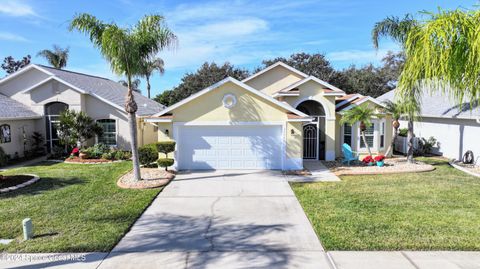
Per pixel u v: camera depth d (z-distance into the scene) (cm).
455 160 1773
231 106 1509
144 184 1223
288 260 629
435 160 1791
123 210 935
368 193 1103
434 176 1380
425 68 449
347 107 1802
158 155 1534
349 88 4281
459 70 427
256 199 1054
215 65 4566
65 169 1580
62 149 2003
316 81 1759
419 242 690
